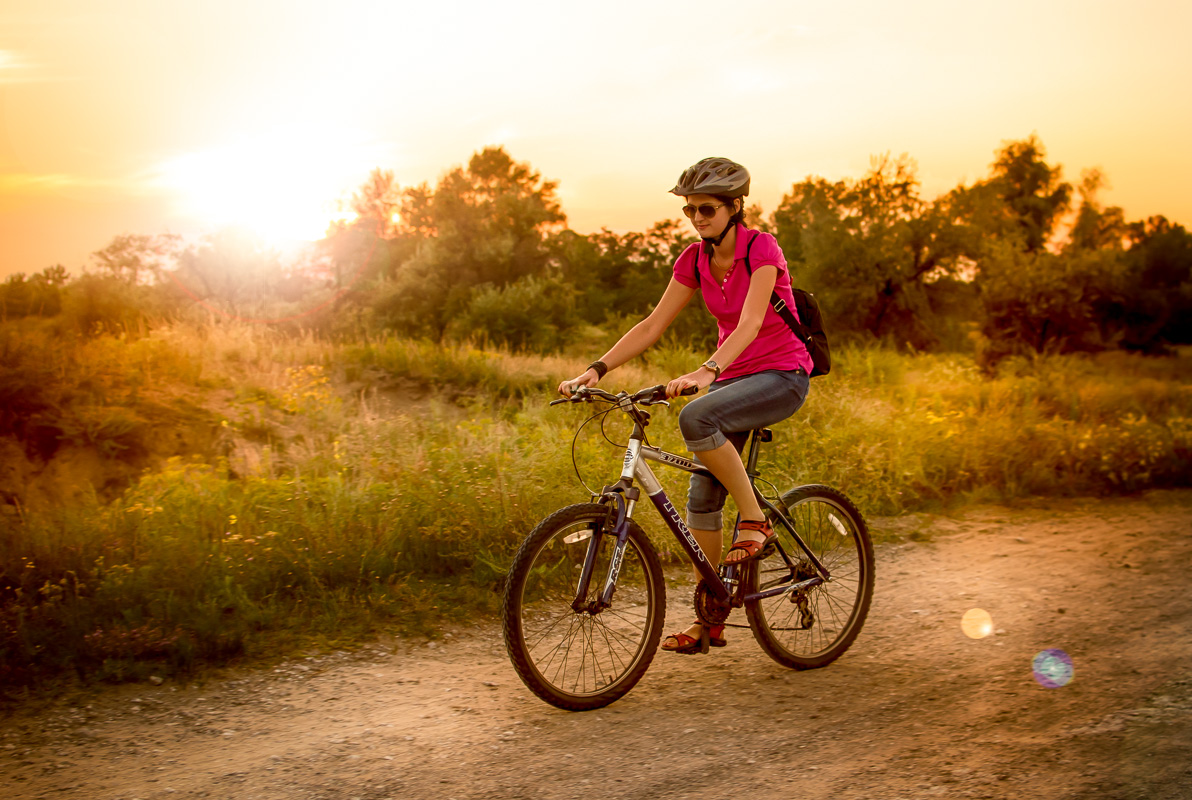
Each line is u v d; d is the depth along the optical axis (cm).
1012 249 2091
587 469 564
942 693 312
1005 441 746
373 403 956
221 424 757
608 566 317
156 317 1086
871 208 2967
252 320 1156
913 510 648
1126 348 4216
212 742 283
